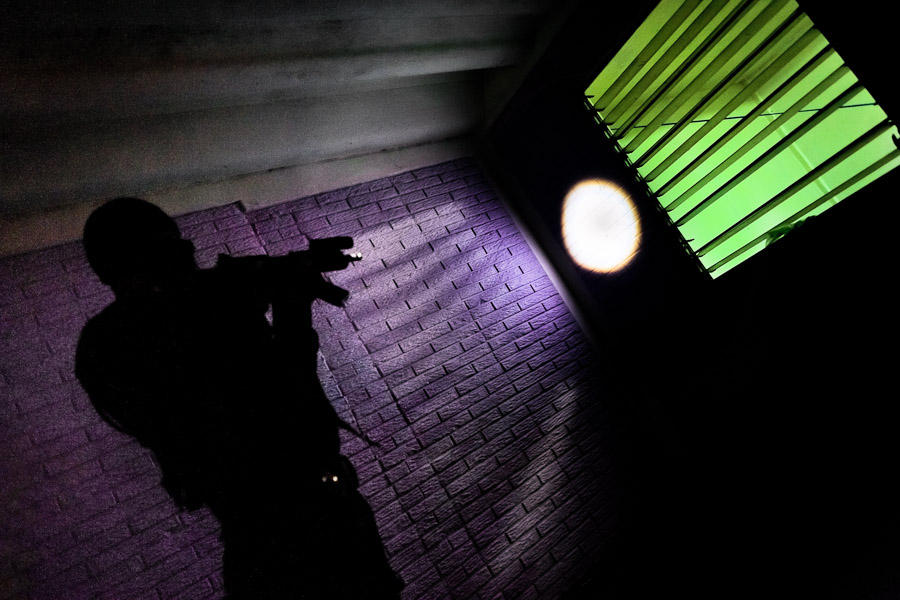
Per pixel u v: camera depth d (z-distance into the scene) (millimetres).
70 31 1795
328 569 2342
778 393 2822
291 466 2426
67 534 2023
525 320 3418
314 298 2709
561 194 3568
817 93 2373
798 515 2746
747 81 3738
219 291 2574
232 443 2363
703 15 2578
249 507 2312
